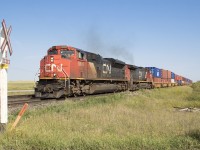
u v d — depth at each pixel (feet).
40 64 82.23
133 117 45.39
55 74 79.56
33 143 27.32
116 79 118.01
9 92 135.74
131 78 141.79
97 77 100.42
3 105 30.83
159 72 200.75
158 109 61.05
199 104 72.33
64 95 80.84
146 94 104.99
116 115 45.91
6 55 31.24
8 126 32.37
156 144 27.45
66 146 26.78
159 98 94.84
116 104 63.98
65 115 45.16
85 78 88.94
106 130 35.22
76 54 84.64
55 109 51.47
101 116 44.04
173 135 32.50
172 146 27.43
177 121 41.86
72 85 82.53
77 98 79.87
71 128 35.76
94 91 97.45
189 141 28.22
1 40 30.66
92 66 96.32
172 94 118.83
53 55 80.59
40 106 58.65
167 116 47.19
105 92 112.06
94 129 35.29
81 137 29.27
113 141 28.14
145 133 33.53
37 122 37.42
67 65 79.41
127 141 28.25
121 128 36.27
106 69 109.60
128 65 140.46
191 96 99.71
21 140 28.02
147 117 45.47
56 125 36.22
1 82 30.86
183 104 73.72
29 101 71.51
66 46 82.94
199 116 49.16
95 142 27.48
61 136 30.01
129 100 73.46
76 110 49.55
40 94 79.66
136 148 26.96
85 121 40.57
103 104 63.62
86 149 26.71
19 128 31.71
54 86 78.13
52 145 26.76
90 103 64.54
